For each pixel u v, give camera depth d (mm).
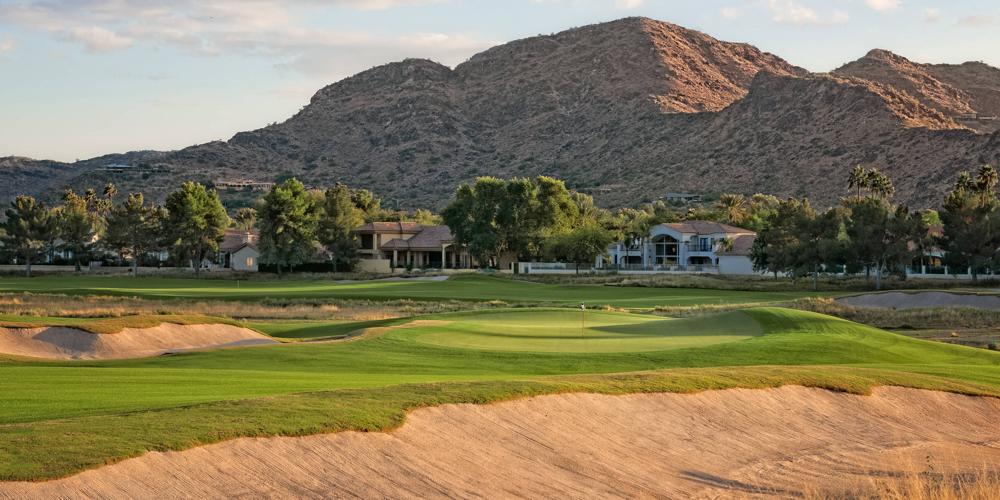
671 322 47906
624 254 150250
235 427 16734
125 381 23859
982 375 31359
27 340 38156
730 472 20484
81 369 26922
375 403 19406
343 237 141000
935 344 40906
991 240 103062
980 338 54438
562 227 138375
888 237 104250
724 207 178375
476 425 19656
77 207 158875
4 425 16453
